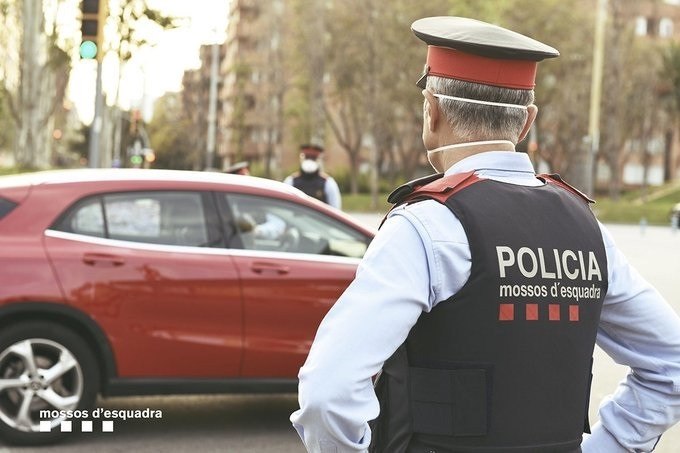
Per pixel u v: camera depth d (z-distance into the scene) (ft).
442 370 7.89
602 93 256.32
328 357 7.42
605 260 8.67
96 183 24.84
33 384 23.59
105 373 24.17
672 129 329.52
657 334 8.90
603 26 232.73
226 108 397.60
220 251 25.16
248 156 372.79
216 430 26.17
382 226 8.16
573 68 256.52
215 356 24.75
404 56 237.45
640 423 9.01
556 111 270.87
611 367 37.27
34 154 180.34
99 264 23.98
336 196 46.78
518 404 7.95
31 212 24.17
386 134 272.31
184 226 25.17
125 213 24.80
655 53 279.28
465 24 8.59
